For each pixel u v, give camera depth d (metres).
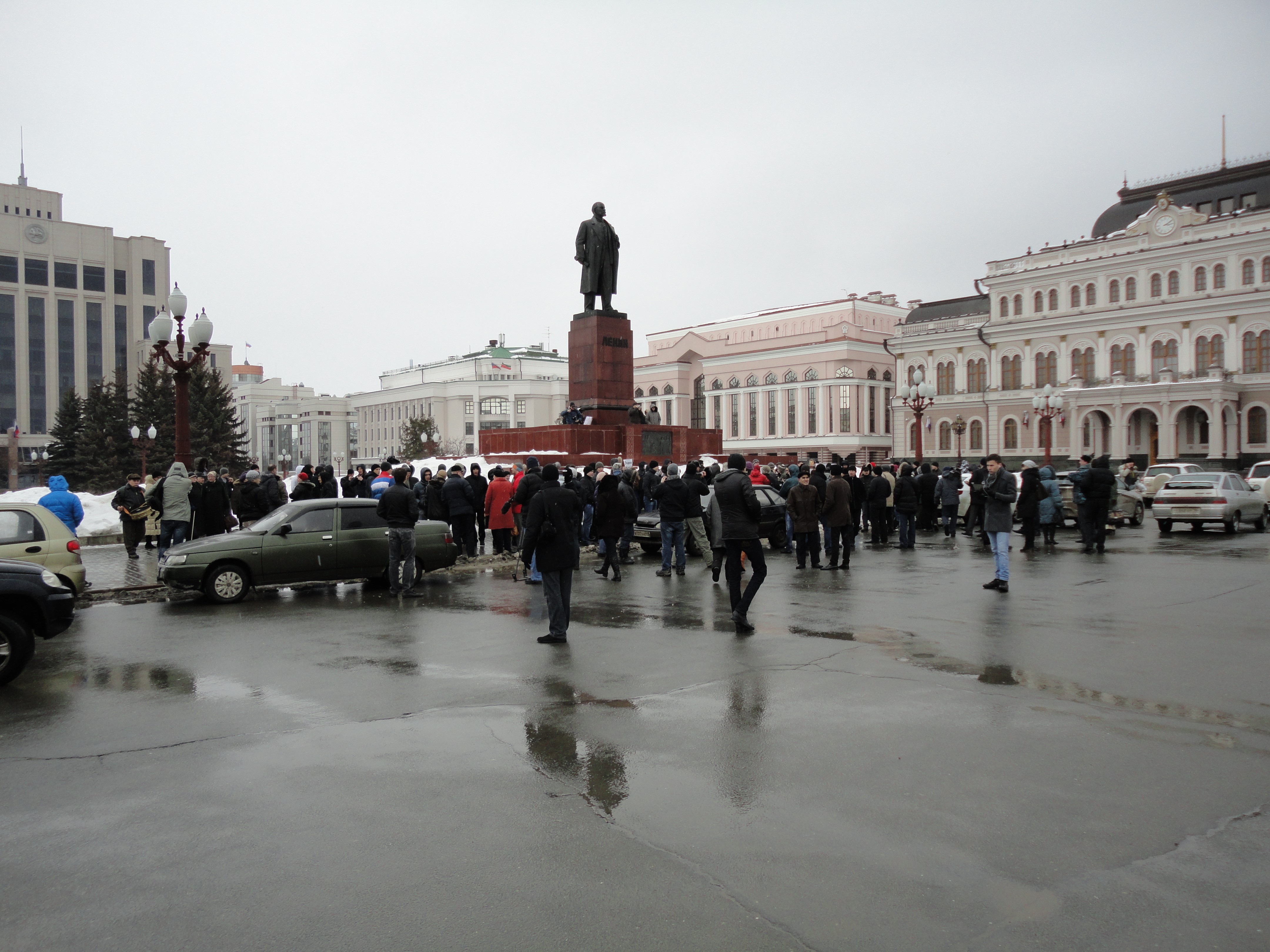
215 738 6.19
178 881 4.07
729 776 5.30
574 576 15.32
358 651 9.01
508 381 110.38
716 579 13.74
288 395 147.38
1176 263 53.72
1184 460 53.84
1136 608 11.12
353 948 3.50
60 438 63.28
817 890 3.92
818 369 74.31
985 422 63.16
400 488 12.77
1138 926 3.59
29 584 8.02
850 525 15.69
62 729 6.43
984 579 14.22
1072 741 5.88
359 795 5.07
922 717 6.46
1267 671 7.77
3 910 3.83
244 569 12.55
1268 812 4.70
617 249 29.44
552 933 3.60
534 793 5.09
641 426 29.39
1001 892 3.88
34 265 102.75
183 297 16.12
